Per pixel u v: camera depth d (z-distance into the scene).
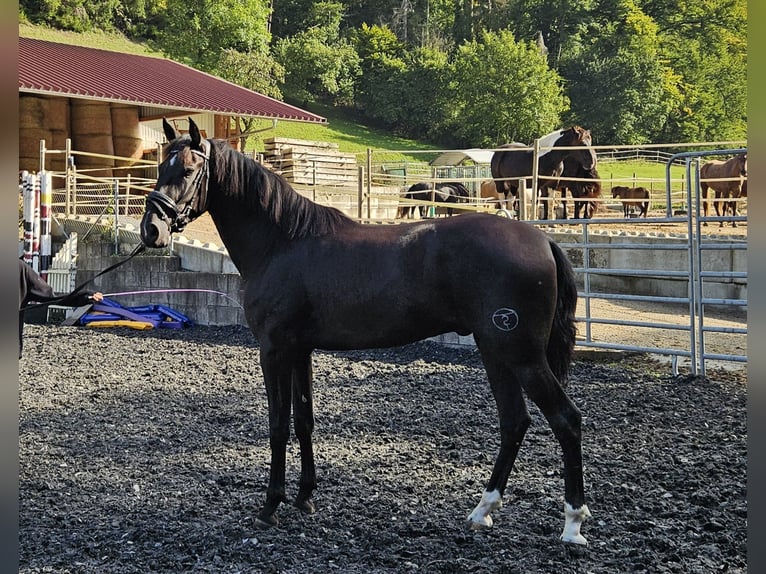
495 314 4.24
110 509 5.05
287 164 27.02
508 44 57.44
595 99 63.34
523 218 14.45
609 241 14.50
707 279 13.61
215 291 12.88
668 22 75.69
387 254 4.50
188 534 4.54
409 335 4.54
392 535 4.43
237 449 6.48
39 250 14.98
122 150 22.59
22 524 4.77
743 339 10.53
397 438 6.71
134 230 15.26
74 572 4.05
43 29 57.09
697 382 8.50
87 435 6.96
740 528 4.48
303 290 4.62
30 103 21.19
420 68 63.66
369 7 78.50
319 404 7.98
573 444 4.25
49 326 14.12
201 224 18.77
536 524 4.57
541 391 4.24
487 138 57.69
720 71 70.31
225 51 43.41
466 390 8.56
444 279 4.38
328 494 5.26
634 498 5.07
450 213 21.50
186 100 21.92
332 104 66.56
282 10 70.50
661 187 38.62
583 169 18.86
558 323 4.45
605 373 9.05
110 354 11.16
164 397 8.50
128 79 23.47
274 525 4.64
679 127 66.12
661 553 4.17
